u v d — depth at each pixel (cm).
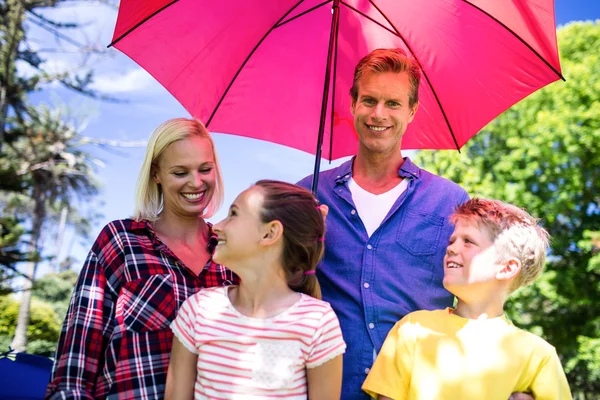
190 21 247
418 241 237
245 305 187
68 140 1791
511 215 209
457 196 247
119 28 238
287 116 277
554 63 228
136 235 208
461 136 266
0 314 1692
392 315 227
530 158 1405
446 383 192
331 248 239
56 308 2025
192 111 261
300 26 268
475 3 236
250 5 254
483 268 203
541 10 219
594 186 1388
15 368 259
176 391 183
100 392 193
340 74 277
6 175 1419
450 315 206
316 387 180
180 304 202
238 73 266
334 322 184
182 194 213
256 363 175
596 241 1319
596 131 1313
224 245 187
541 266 208
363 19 265
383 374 203
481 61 248
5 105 1597
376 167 246
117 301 201
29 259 1306
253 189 193
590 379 1479
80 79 1711
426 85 266
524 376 191
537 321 1462
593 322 1384
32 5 1572
